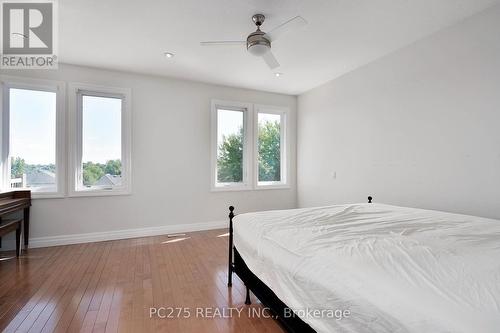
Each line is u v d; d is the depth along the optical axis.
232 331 1.74
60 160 3.55
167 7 2.34
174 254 3.21
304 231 1.70
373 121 3.54
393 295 0.93
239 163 4.81
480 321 0.74
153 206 4.10
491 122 2.35
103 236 3.79
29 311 1.94
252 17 2.50
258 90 4.84
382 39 2.94
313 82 4.41
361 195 3.75
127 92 3.91
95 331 1.71
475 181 2.47
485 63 2.39
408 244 1.37
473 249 1.30
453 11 2.41
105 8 2.35
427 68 2.87
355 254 1.26
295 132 5.15
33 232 3.43
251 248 1.78
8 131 3.37
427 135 2.88
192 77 4.17
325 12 2.42
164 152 4.16
